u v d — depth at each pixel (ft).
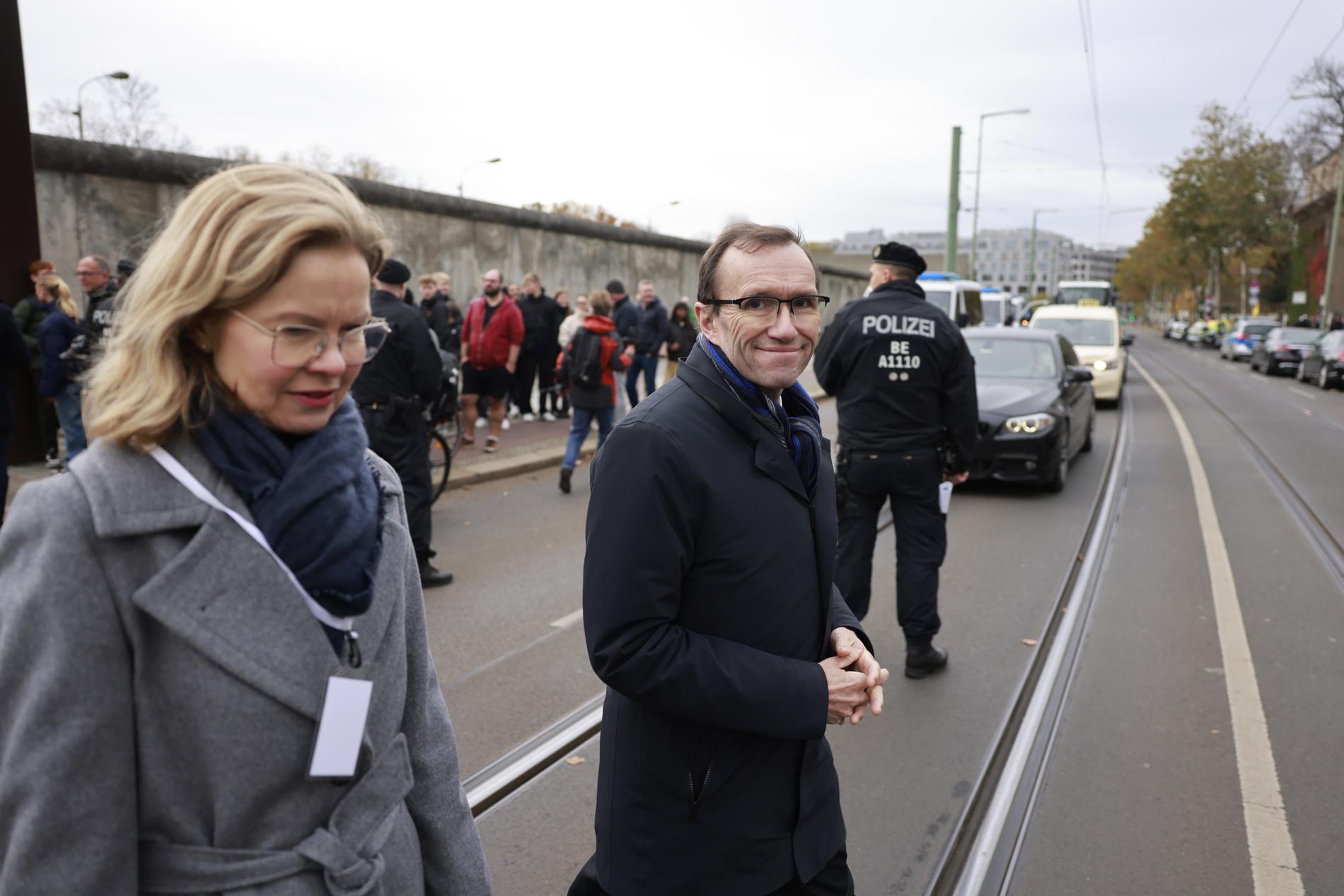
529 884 8.90
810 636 5.48
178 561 3.17
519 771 10.77
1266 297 189.88
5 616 3.06
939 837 9.75
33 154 25.26
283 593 3.32
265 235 3.18
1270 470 31.65
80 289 27.71
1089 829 9.95
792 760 5.37
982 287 88.07
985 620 16.25
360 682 3.49
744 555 5.15
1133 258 301.22
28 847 3.01
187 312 3.16
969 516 24.43
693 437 5.09
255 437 3.39
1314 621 16.35
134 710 3.21
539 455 31.24
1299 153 142.72
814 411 5.88
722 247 5.49
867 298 13.09
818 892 5.56
